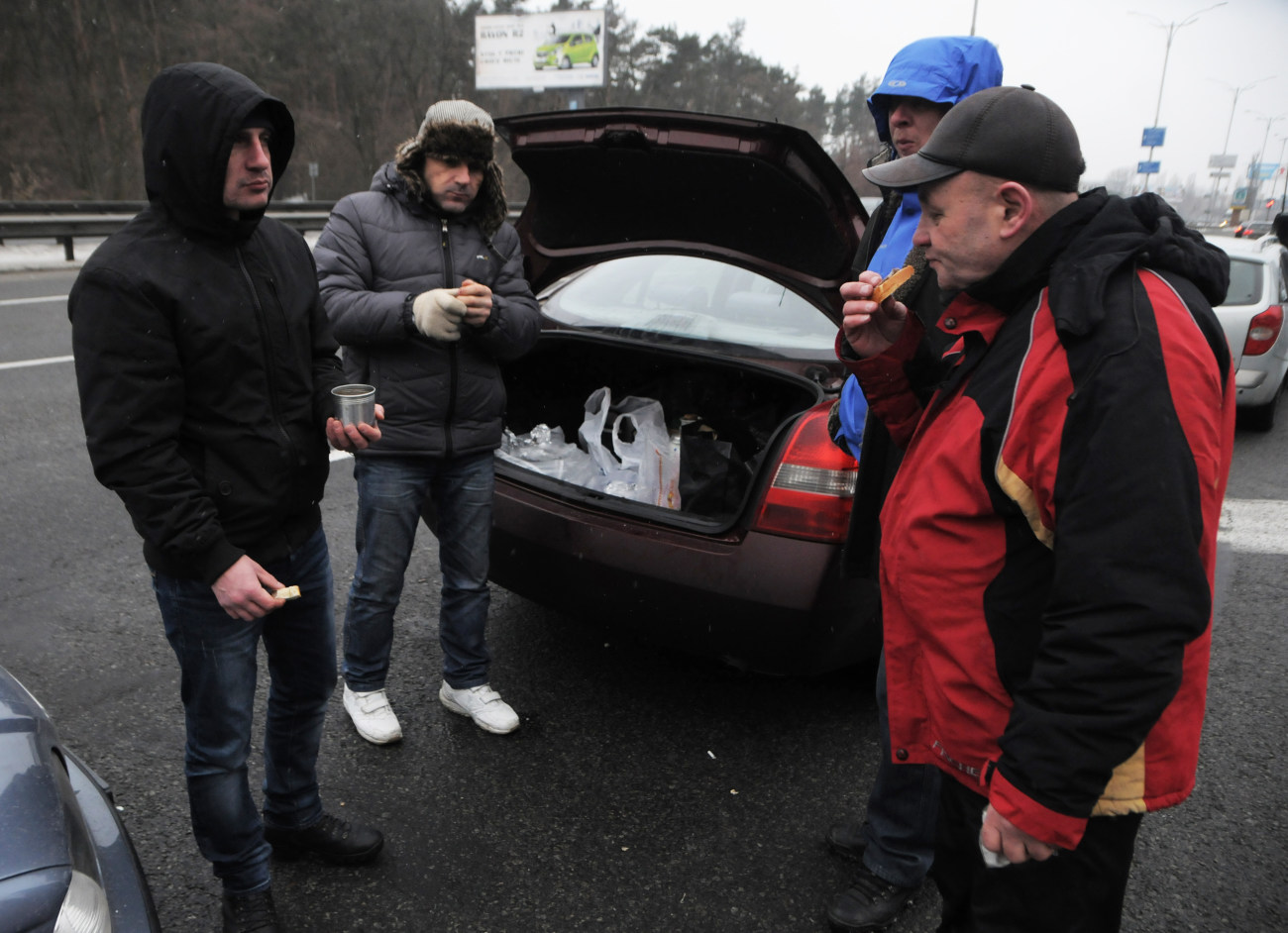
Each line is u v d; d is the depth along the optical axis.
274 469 1.64
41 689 2.61
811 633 2.23
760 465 2.27
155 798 2.18
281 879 1.97
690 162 2.61
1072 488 1.04
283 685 1.88
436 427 2.29
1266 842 2.21
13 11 24.45
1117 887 1.18
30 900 1.09
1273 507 4.70
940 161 1.17
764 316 3.04
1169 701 1.02
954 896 1.37
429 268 2.25
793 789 2.32
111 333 1.42
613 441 2.91
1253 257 6.01
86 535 3.69
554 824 2.16
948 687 1.24
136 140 27.11
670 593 2.30
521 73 32.22
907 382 1.61
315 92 32.91
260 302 1.60
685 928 1.87
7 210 12.76
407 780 2.30
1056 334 1.09
